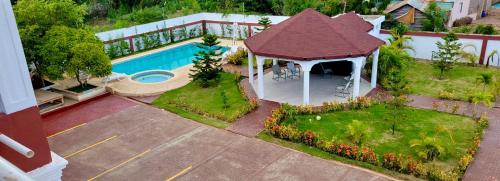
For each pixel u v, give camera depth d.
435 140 13.02
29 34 18.47
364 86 19.86
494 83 17.81
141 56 29.53
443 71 22.08
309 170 12.29
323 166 12.49
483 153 12.79
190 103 18.73
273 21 32.28
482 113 15.74
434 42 24.25
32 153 4.26
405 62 20.91
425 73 22.05
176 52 31.66
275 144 14.15
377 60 19.06
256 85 20.78
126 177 12.40
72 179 12.38
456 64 23.33
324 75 22.06
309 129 15.30
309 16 18.97
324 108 16.95
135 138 15.23
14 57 5.05
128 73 25.97
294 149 13.73
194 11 41.91
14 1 21.56
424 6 33.06
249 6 43.97
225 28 34.56
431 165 12.19
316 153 13.37
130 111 18.19
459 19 37.03
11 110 5.14
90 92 19.73
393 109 15.83
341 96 18.61
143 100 19.62
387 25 31.42
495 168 11.81
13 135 5.22
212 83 21.75
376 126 15.29
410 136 14.28
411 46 25.23
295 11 37.84
